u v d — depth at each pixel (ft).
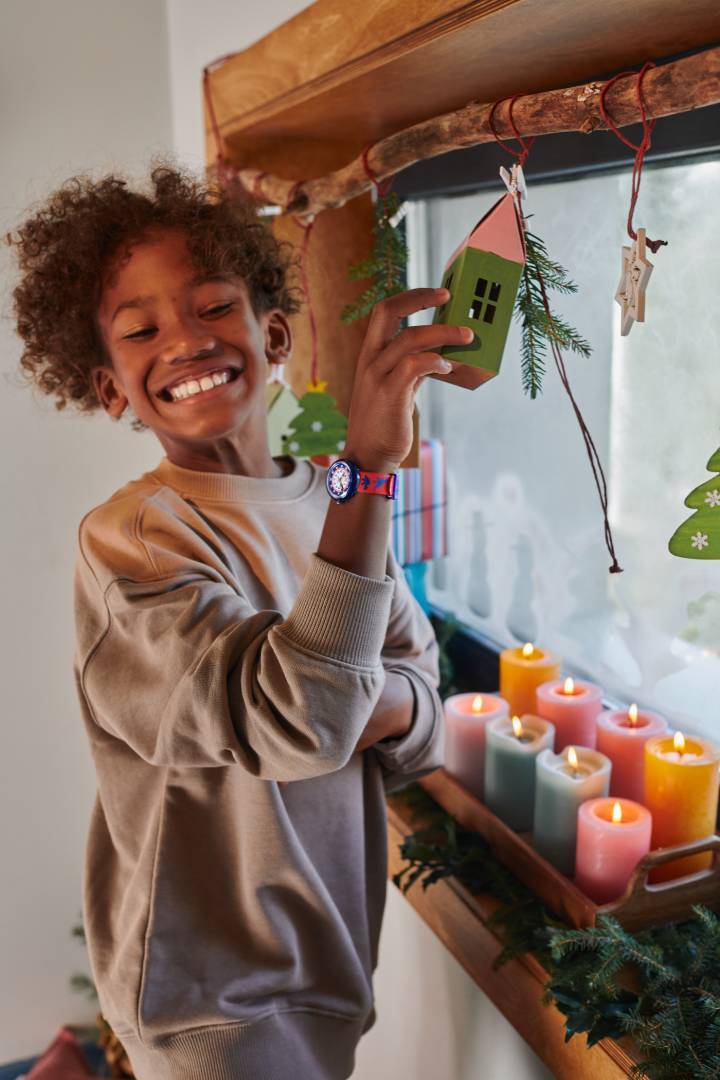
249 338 2.72
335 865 2.90
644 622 3.79
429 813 3.98
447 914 3.67
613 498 3.83
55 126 5.62
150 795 2.78
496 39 2.38
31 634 6.20
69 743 6.44
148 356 2.64
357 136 3.96
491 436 4.64
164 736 2.22
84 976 6.59
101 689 2.44
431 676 3.21
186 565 2.40
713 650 3.44
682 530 2.02
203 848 2.74
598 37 2.36
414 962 4.37
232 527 2.71
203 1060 2.71
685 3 2.08
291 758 2.03
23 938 6.64
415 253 4.88
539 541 4.38
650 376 3.52
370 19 2.65
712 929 2.83
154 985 2.68
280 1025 2.81
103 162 5.80
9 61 5.43
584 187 3.68
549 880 3.22
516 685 4.02
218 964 2.72
